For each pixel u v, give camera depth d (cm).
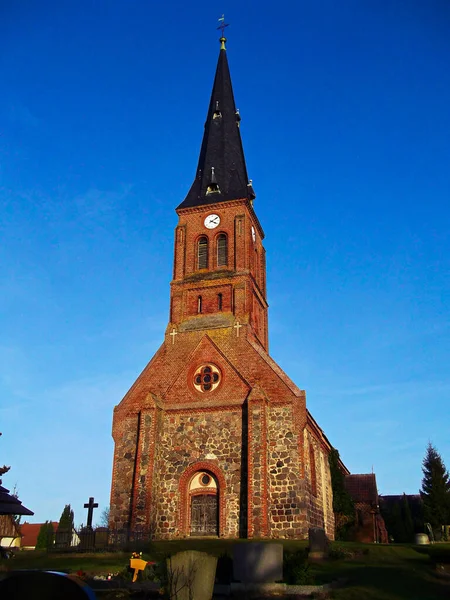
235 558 2034
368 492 6262
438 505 7406
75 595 1132
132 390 4341
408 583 2030
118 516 3922
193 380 4272
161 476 4012
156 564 2180
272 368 4125
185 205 5025
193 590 1697
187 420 4128
